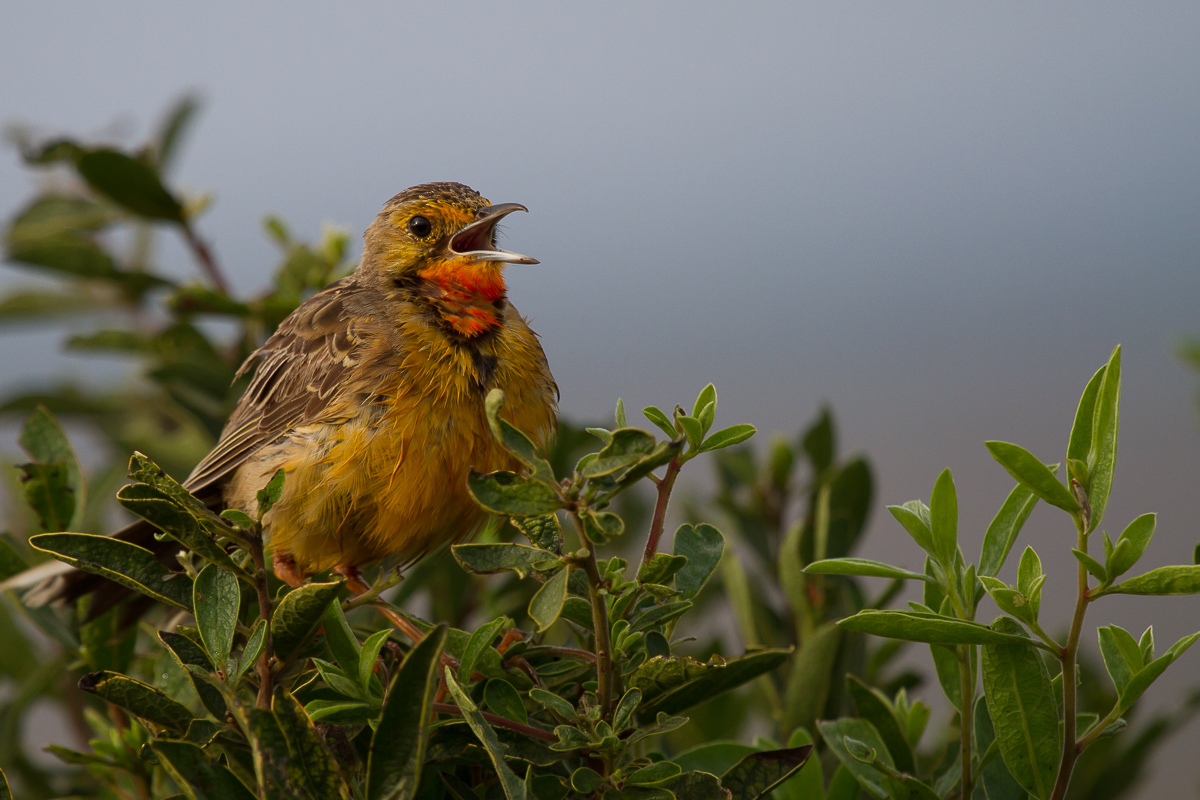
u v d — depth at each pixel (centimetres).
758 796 403
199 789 366
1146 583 362
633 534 896
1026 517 422
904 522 432
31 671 766
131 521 838
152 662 644
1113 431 371
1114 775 688
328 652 476
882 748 511
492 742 361
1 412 987
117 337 916
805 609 701
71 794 737
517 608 754
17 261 902
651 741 634
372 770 336
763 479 855
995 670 409
